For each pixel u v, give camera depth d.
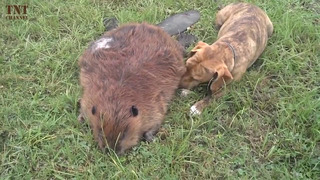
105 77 1.23
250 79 1.46
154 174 1.18
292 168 1.23
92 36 1.59
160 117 1.27
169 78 1.32
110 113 1.15
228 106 1.38
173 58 1.33
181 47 1.44
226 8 1.60
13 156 1.22
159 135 1.29
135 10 1.71
